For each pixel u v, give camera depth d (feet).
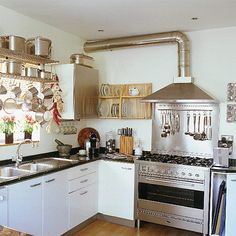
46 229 9.21
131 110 13.23
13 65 8.76
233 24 11.19
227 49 11.57
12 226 7.88
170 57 12.65
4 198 7.58
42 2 9.26
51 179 9.38
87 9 9.82
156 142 12.99
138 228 11.48
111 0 8.96
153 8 9.56
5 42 8.71
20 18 10.44
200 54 12.07
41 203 8.96
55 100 11.43
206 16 10.27
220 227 10.17
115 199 11.87
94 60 14.34
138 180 11.38
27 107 9.91
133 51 13.47
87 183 11.43
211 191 10.10
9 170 9.58
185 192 10.69
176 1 8.91
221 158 10.30
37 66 10.85
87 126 14.55
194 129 12.23
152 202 11.17
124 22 11.18
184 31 12.26
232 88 11.40
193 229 10.48
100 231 11.16
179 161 11.16
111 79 14.01
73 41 13.39
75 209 10.73
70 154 12.92
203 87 12.03
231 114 11.43
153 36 12.25
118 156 12.42
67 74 11.81
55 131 12.38
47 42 9.55
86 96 12.50
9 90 9.86
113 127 14.02
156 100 11.27
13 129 10.43
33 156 11.25
